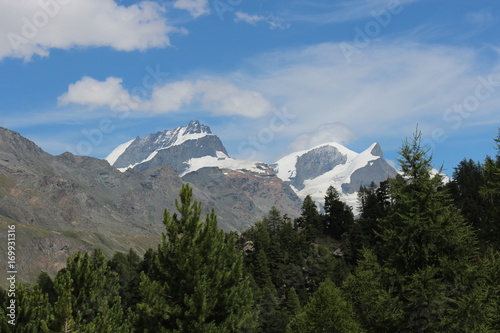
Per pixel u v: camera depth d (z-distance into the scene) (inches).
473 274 1112.8
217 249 1331.2
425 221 1158.3
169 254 1300.4
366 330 1190.3
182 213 1332.4
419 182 1203.9
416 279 1106.7
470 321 1038.4
